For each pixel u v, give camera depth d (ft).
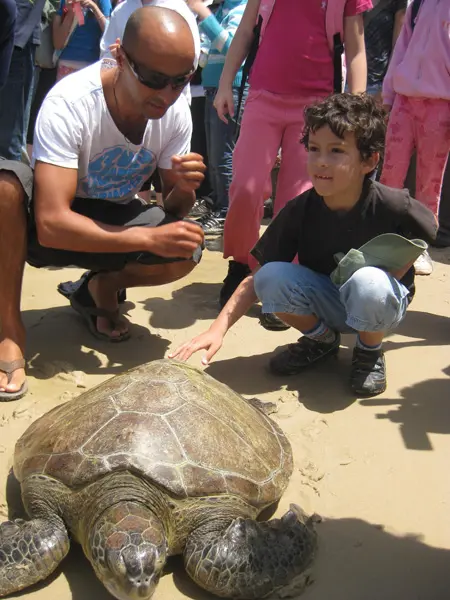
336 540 6.88
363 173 9.05
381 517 7.22
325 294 9.75
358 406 9.41
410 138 14.37
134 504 6.03
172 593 6.25
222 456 6.61
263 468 6.89
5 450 8.19
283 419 9.04
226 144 17.42
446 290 13.94
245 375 10.27
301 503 7.42
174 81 8.42
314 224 9.62
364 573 6.48
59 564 6.54
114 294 11.22
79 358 10.57
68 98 8.87
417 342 11.39
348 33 11.63
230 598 6.14
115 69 9.08
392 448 8.40
